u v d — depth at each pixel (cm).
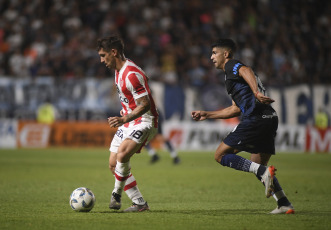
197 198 2812
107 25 9256
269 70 9106
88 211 2148
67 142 7494
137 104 2080
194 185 3497
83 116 7469
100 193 2973
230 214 2125
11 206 2347
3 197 2705
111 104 7400
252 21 10106
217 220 1950
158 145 7738
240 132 2088
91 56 8388
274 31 9981
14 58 8425
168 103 7488
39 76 8031
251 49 9344
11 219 1925
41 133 7481
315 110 7850
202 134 7688
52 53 8425
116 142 2208
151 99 2155
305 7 10519
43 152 6669
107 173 4241
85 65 8262
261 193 3081
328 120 7906
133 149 2116
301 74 9231
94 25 9375
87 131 7475
